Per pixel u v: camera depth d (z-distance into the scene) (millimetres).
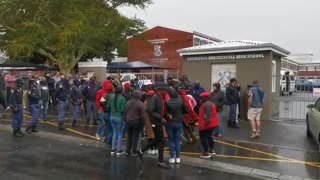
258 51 17578
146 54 51875
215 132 13422
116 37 37969
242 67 18000
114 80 12008
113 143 10617
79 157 10242
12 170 8758
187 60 19531
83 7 36219
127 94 11805
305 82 18297
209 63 18859
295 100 17938
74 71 37438
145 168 9227
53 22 35312
